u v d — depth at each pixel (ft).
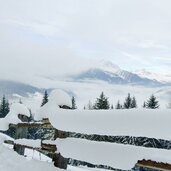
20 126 22.97
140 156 10.68
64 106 15.39
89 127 12.02
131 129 10.27
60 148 14.15
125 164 10.94
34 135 79.61
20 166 16.42
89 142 12.96
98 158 12.02
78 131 12.60
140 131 9.96
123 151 11.27
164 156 10.21
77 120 12.67
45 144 16.58
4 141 25.23
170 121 9.19
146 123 9.81
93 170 23.26
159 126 9.43
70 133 15.96
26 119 24.21
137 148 10.99
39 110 15.76
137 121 10.12
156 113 9.73
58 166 15.56
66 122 13.30
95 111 12.24
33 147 18.70
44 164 15.55
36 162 16.03
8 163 17.44
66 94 15.72
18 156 18.51
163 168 10.05
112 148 11.77
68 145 13.75
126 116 10.61
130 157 10.90
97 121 11.72
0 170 16.65
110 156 11.64
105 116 11.46
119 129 10.69
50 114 14.48
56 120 13.87
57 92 15.57
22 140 20.71
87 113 12.51
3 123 24.52
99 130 11.53
